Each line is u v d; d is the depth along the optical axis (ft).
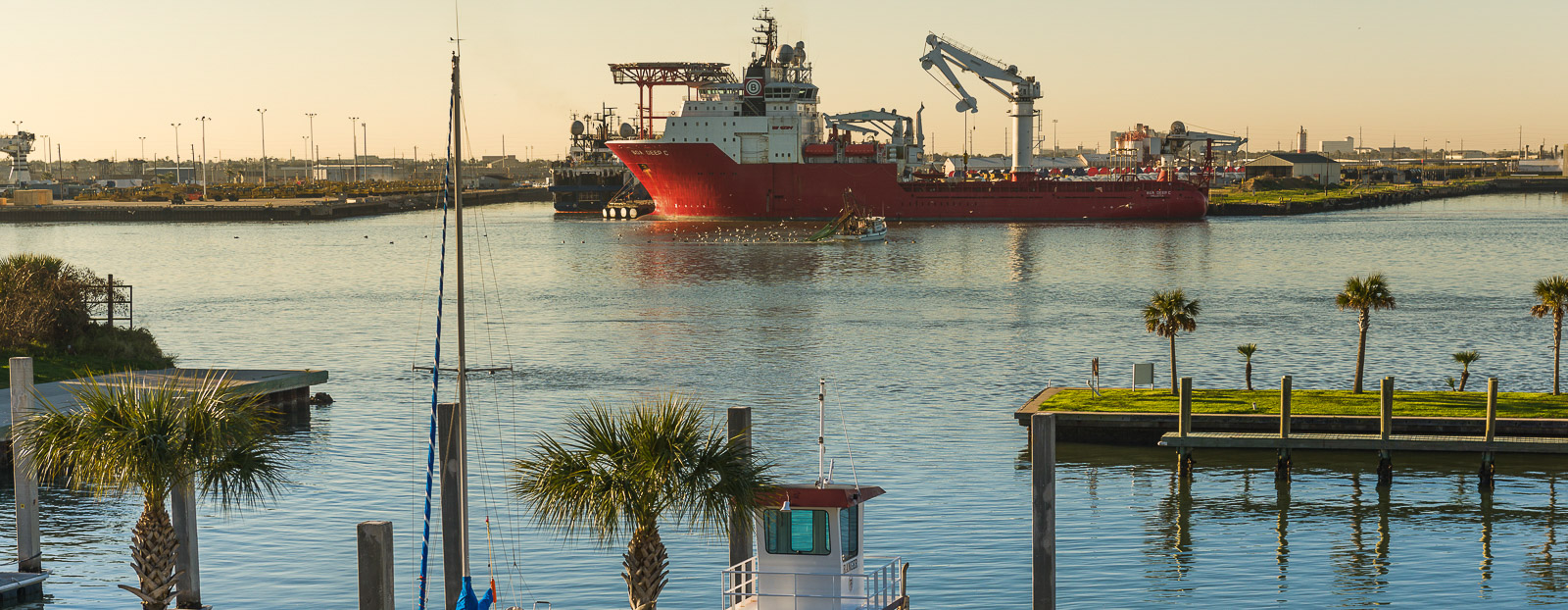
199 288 556.10
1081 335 389.60
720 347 366.84
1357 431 212.84
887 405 273.13
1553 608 148.25
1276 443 204.95
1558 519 182.60
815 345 370.32
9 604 145.18
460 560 124.26
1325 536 175.01
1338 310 450.71
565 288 552.00
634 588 104.99
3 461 197.36
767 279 594.24
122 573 155.74
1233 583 157.07
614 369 326.65
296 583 154.20
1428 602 150.51
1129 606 148.87
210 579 155.63
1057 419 228.22
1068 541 172.65
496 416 260.21
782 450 227.40
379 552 101.14
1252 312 447.42
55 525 173.47
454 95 128.26
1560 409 221.46
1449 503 190.70
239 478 122.21
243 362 344.08
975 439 235.20
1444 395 234.79
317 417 255.29
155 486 115.65
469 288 554.46
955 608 147.54
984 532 176.35
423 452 222.07
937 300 497.87
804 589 112.27
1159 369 323.16
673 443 104.73
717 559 163.22
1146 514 185.37
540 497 107.24
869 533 175.94
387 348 371.15
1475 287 532.32
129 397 119.14
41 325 276.00
